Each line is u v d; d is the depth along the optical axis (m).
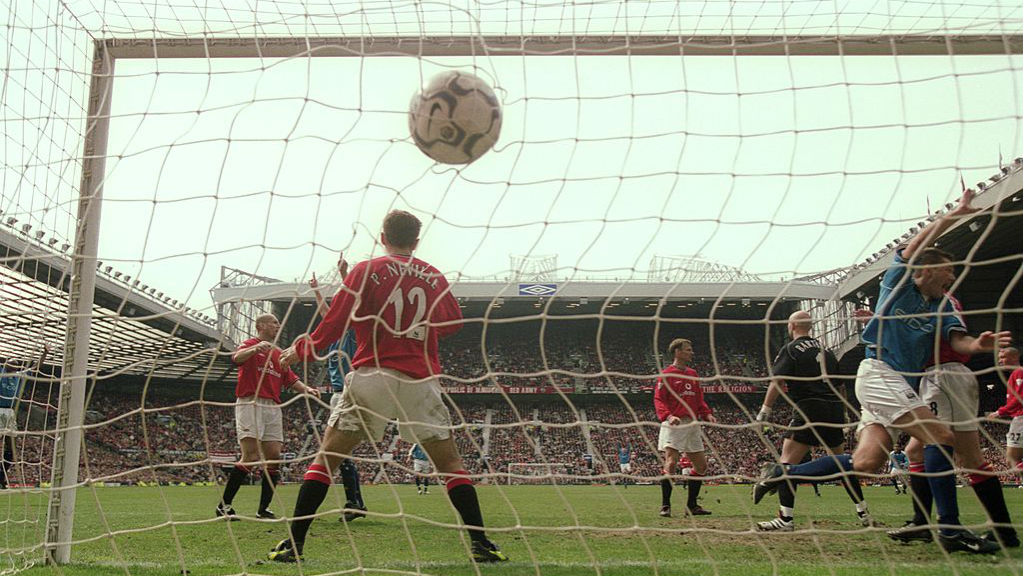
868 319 3.96
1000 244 17.84
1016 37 4.40
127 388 33.88
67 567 3.83
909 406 4.01
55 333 5.17
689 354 7.31
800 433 5.57
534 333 39.50
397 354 3.67
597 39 4.59
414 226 3.97
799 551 4.13
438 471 3.81
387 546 4.59
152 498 12.66
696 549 4.23
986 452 22.77
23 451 5.21
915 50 4.51
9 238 4.71
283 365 3.87
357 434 3.77
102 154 4.35
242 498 12.34
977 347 3.94
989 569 3.50
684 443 7.25
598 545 4.48
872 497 11.02
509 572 3.48
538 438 33.75
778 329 36.75
